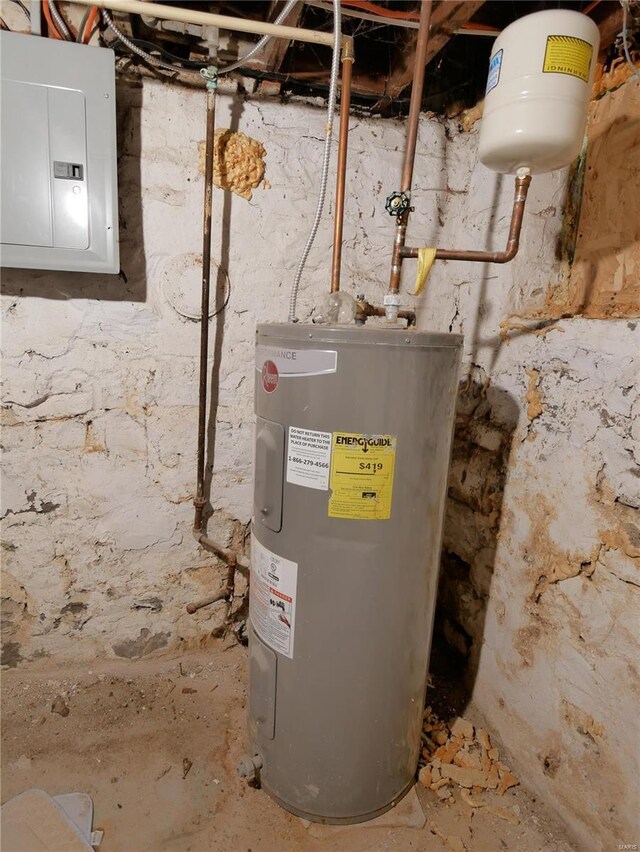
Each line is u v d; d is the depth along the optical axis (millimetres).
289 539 938
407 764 1085
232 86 1251
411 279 1468
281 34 1035
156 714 1296
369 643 951
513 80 811
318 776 1010
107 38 1154
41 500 1307
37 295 1209
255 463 1011
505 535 1229
